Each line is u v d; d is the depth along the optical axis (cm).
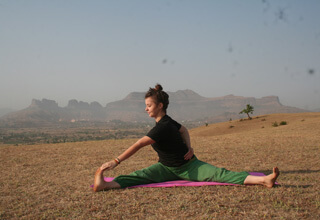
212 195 314
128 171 500
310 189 334
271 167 501
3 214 279
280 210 266
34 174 489
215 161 584
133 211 274
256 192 321
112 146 980
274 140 998
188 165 369
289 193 316
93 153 783
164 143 349
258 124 5128
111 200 311
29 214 276
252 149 761
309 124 2155
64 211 283
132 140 1264
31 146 1045
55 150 880
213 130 5425
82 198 325
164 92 347
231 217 251
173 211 270
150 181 371
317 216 251
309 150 705
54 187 387
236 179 346
